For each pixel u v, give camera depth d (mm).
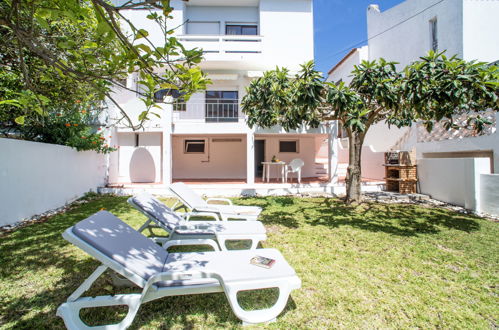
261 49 12977
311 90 5402
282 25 13711
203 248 4613
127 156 12445
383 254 4367
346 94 5461
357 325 2574
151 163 12633
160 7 2113
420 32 11883
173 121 11453
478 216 7074
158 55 2334
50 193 7527
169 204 8812
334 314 2736
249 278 2486
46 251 4340
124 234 2803
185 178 14281
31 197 6758
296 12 13773
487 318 2701
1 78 5516
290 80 6691
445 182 8719
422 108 5203
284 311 2771
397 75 5797
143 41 13109
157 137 12648
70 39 2414
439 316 2725
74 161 8828
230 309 2814
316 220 6613
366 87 5992
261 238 4094
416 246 4750
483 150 8359
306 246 4723
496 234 5484
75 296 2230
